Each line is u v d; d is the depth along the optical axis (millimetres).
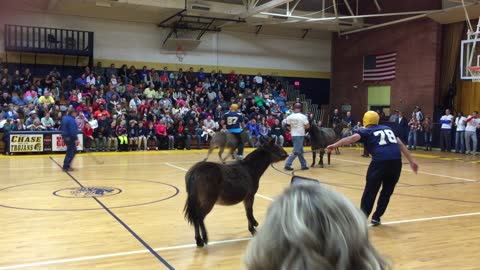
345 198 1317
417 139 22031
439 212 8195
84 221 7211
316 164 15406
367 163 15758
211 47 25578
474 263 5402
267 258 1253
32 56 21406
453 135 20625
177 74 23984
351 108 27016
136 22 23625
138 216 7590
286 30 27188
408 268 5195
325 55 28562
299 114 13656
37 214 7648
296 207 1259
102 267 5109
